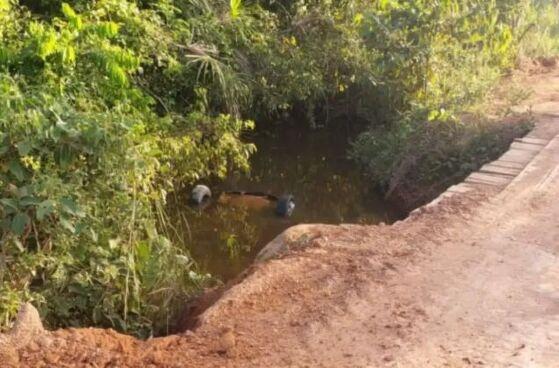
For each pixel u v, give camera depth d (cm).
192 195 904
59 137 551
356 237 645
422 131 991
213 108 1041
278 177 1017
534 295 546
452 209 703
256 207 909
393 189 966
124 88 794
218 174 934
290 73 1093
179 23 978
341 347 474
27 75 724
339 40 1137
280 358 461
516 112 1042
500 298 539
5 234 529
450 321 507
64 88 721
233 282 617
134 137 626
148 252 608
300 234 662
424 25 1096
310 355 464
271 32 1112
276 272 570
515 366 457
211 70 1007
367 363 457
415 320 507
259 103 1115
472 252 612
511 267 588
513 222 675
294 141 1145
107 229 580
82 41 771
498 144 953
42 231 552
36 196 532
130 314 591
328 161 1075
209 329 494
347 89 1186
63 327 564
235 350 467
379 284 555
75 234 550
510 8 1277
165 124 854
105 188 582
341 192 978
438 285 556
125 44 874
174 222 855
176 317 602
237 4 964
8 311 514
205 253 784
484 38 1151
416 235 646
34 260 538
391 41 1095
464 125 986
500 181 778
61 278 557
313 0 1159
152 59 943
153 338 500
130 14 895
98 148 569
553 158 841
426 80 1078
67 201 534
